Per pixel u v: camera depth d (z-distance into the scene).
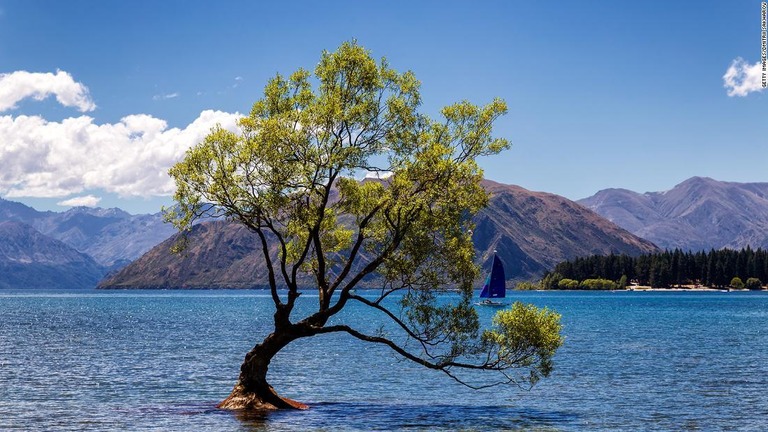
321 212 37.16
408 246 36.81
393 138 36.78
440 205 36.56
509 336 37.00
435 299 37.41
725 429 36.66
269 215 36.75
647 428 36.88
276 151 35.06
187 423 36.78
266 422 37.16
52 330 119.50
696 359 70.00
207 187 35.28
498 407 43.22
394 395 47.94
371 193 37.59
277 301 38.72
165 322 147.38
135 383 53.19
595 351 78.38
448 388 51.03
